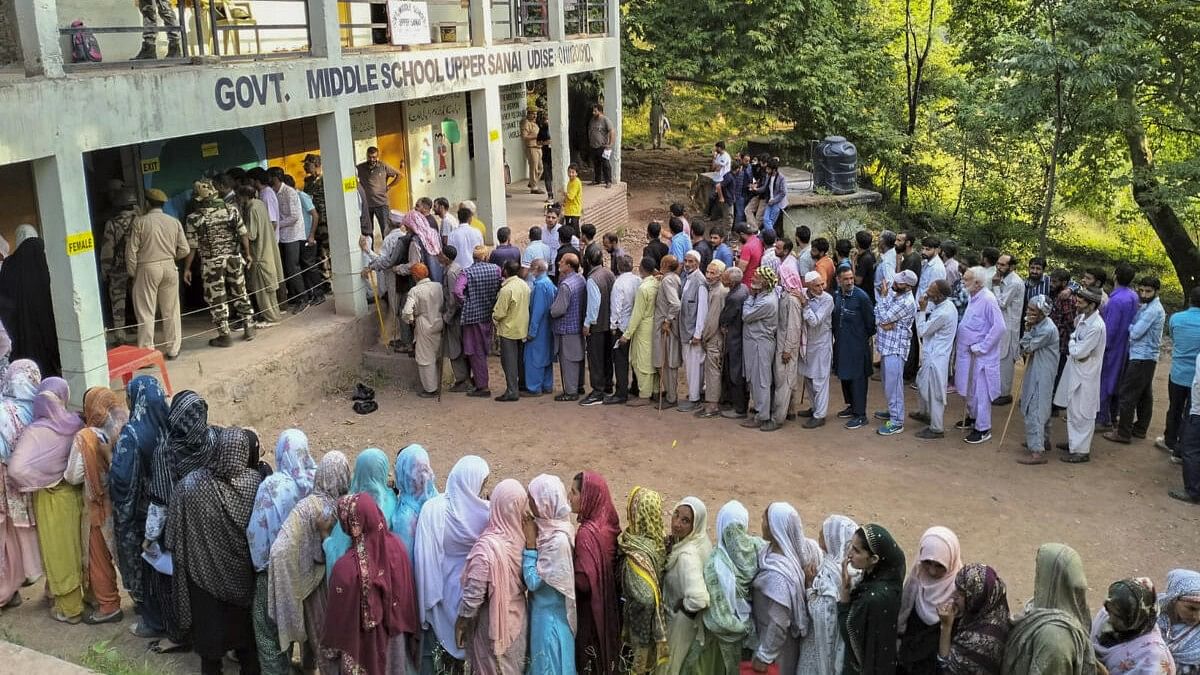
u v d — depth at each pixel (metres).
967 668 4.71
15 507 6.29
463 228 12.17
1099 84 16.38
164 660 5.98
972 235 22.11
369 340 12.13
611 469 9.24
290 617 5.34
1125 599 4.77
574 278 10.83
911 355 11.65
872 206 21.41
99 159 10.85
